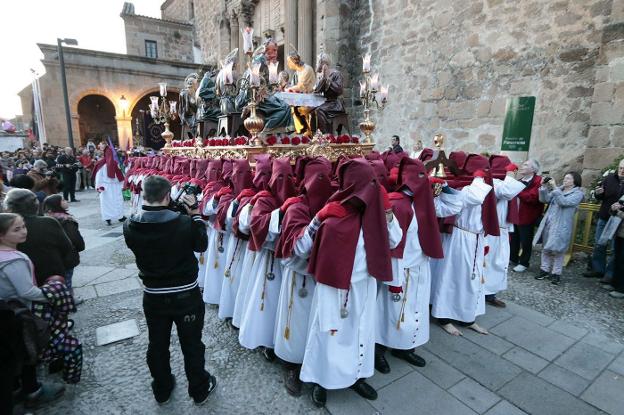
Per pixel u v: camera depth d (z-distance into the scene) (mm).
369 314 2432
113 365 2879
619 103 5055
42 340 2168
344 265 2152
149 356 2285
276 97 5059
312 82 5828
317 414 2361
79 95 16359
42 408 2416
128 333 3328
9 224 2188
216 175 4102
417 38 8531
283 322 2598
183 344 2311
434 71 8203
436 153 3533
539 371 2816
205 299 3779
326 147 4570
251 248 2844
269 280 2842
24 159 11984
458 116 7766
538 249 5883
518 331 3408
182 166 5344
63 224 3457
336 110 5703
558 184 6156
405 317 2783
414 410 2393
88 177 13875
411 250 2734
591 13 5648
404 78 8984
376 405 2438
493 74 7051
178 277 2182
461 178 3527
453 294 3391
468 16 7387
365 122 5289
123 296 4133
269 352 2912
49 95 15781
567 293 4277
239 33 15477
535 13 6312
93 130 19594
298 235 2307
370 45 9891
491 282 3799
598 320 3623
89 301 4000
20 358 1991
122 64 17125
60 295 2438
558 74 6082
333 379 2334
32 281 2318
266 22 14109
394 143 8062
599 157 5293
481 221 3307
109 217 7719
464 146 7691
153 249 2105
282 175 2719
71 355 2490
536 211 4859
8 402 1936
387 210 2309
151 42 22578
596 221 5066
